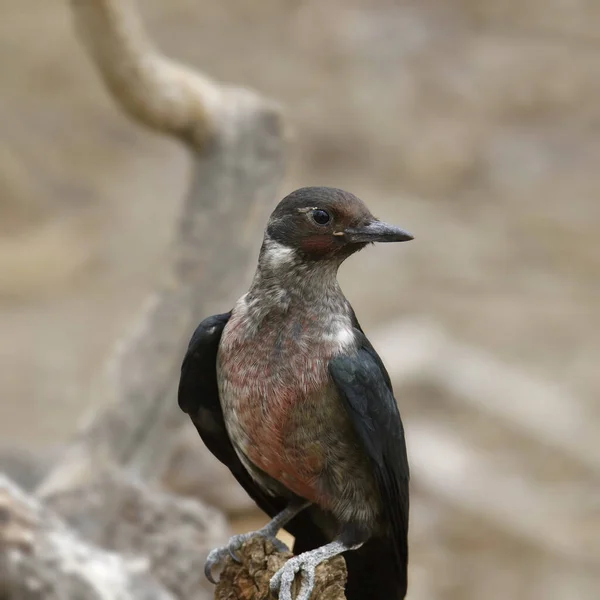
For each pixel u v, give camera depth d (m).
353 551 6.77
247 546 6.44
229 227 10.53
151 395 10.35
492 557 14.48
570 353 18.75
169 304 10.51
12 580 7.70
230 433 6.45
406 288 20.69
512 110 27.06
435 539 14.69
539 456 16.22
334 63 28.52
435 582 14.02
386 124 26.23
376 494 6.39
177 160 24.91
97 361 18.09
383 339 17.95
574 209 23.47
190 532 9.09
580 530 14.86
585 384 17.86
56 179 23.73
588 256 21.95
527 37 29.92
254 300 6.35
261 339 6.27
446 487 15.20
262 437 6.31
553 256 21.98
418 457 15.52
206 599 8.84
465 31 30.11
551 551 14.58
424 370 17.20
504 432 16.61
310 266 6.32
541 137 26.03
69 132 25.42
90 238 21.80
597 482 15.77
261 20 30.39
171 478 11.05
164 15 30.17
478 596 13.77
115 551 8.96
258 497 6.98
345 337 6.31
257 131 10.59
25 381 17.44
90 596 7.82
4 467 10.84
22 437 15.80
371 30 29.94
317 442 6.28
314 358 6.23
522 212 23.45
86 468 9.87
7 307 19.66
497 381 17.30
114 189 23.70
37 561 7.79
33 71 27.61
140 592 8.05
